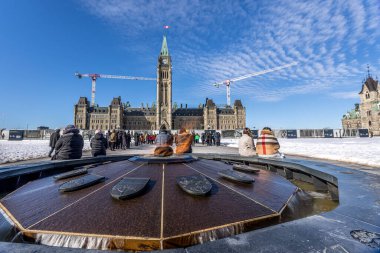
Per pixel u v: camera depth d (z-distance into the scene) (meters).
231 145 30.45
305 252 1.29
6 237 2.32
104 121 123.62
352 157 11.26
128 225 2.17
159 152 4.59
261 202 2.76
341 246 1.34
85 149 21.61
